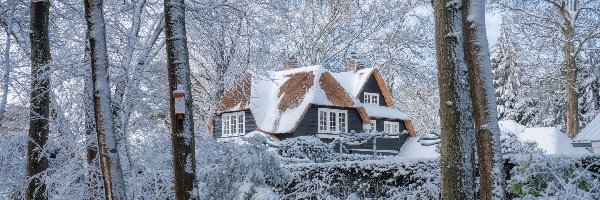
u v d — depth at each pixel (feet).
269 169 33.24
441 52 28.27
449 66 27.99
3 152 38.60
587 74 142.92
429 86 140.15
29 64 41.63
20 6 41.52
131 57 37.68
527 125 147.64
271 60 59.21
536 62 122.31
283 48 111.45
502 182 28.58
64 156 38.58
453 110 27.73
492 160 28.81
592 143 86.43
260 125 103.76
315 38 132.16
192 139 27.68
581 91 147.64
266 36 48.80
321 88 106.73
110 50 38.11
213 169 32.27
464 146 27.58
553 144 92.53
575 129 105.70
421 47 134.00
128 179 35.40
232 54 49.42
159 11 41.63
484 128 29.01
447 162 27.68
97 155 36.35
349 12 130.31
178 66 27.78
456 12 28.22
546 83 132.05
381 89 125.49
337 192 44.24
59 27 41.83
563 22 107.86
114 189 29.19
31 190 35.06
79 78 37.65
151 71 39.06
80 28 40.01
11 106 39.93
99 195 35.81
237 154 32.17
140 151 37.68
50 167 37.45
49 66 36.14
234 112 108.68
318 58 134.21
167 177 37.14
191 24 42.86
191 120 27.81
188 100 27.71
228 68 49.26
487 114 29.04
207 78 57.52
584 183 33.42
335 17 130.31
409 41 131.85
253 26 47.16
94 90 29.84
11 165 39.32
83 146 37.37
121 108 36.09
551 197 32.19
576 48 106.73
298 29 129.59
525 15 108.68
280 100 107.24
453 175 27.45
